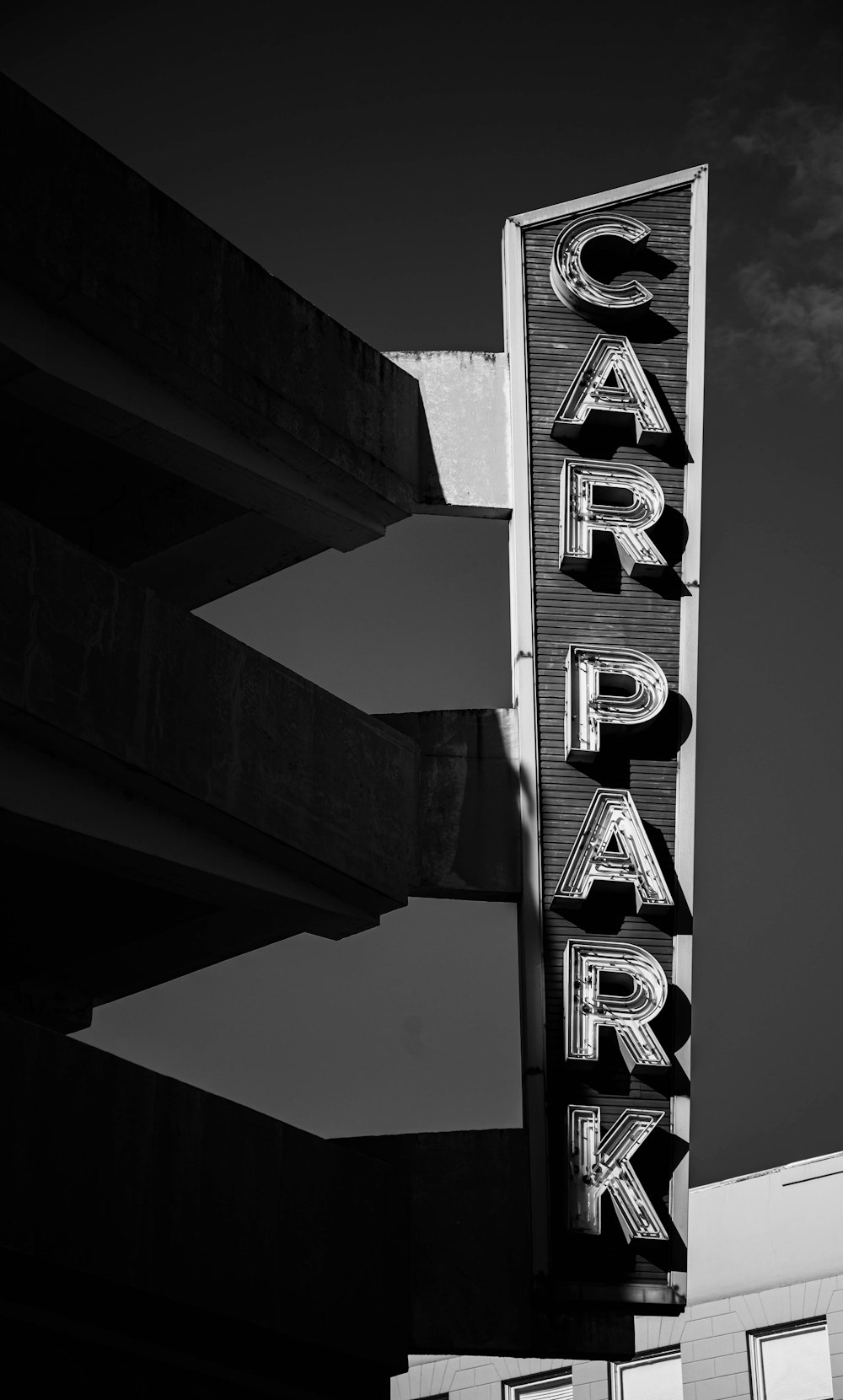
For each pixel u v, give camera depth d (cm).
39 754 2203
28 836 2228
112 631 2261
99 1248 2098
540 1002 2602
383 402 2838
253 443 2636
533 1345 2473
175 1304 2194
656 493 2836
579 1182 2511
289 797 2462
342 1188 2459
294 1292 2331
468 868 2698
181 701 2336
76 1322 2203
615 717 2714
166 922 2695
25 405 2666
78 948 2762
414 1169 2591
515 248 3005
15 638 2127
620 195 3041
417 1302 2509
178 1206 2214
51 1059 2111
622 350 2919
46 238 2338
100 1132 2144
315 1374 2406
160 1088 2245
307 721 2538
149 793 2298
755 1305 3341
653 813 2730
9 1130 2036
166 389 2531
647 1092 2595
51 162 2377
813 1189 3366
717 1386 3319
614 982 2655
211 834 2406
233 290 2614
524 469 2864
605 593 2822
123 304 2420
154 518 2880
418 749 2756
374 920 2641
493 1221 2553
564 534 2798
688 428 2917
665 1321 3444
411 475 2850
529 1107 2548
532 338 2955
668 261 3016
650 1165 2572
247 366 2597
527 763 2722
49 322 2394
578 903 2641
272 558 2934
